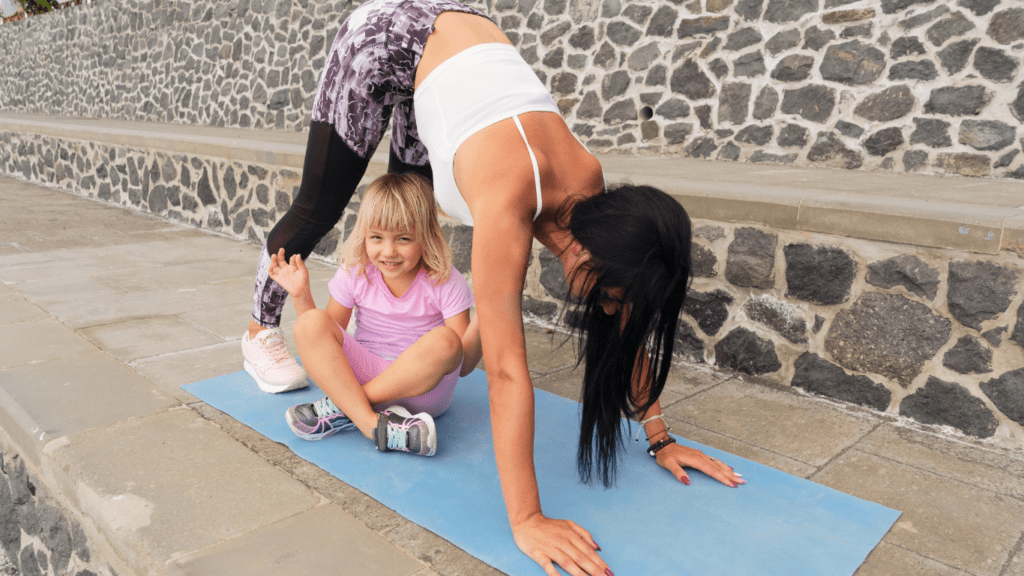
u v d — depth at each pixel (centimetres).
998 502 154
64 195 673
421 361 167
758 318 228
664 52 460
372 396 173
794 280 217
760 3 412
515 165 120
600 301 124
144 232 493
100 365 229
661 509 147
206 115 838
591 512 145
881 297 199
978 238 177
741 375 234
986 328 181
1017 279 174
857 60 378
